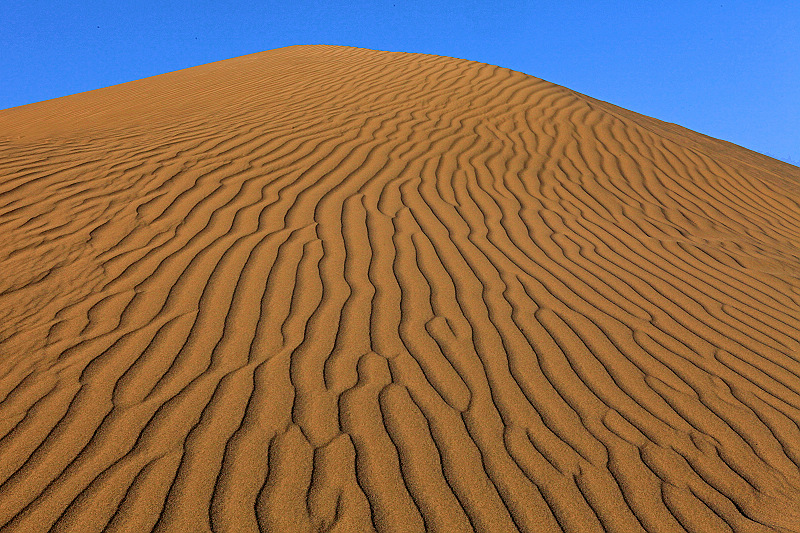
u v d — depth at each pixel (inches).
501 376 121.3
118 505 85.5
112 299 142.8
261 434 100.7
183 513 84.4
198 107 351.6
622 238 209.6
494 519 86.8
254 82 429.4
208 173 223.8
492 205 224.1
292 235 181.0
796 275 196.1
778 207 274.8
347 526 83.5
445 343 131.6
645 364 130.4
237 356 122.4
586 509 89.9
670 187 275.6
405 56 483.2
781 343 145.8
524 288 161.2
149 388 111.7
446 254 177.9
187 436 99.6
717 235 229.8
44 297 142.9
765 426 112.3
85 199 195.0
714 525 88.5
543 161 277.9
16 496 86.8
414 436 102.5
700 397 120.1
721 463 101.6
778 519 90.1
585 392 118.6
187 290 147.6
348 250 174.2
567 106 344.5
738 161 337.7
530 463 98.4
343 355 124.3
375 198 216.1
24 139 271.7
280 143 262.7
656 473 98.2
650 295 165.8
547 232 204.8
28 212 183.8
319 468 94.0
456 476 94.5
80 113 411.5
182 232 178.7
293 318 137.3
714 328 150.3
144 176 216.4
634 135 323.3
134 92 466.9
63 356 120.9
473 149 279.3
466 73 398.0
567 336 138.6
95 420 102.8
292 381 115.0
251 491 88.8
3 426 101.0
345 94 360.2
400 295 151.2
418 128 298.0
